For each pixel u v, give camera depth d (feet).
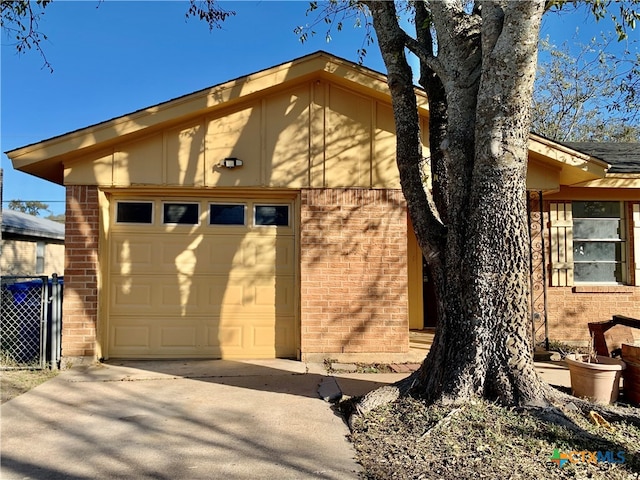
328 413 15.51
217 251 24.25
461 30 15.17
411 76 16.70
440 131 17.11
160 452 12.39
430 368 15.42
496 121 13.75
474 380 14.33
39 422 14.64
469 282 14.51
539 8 12.44
